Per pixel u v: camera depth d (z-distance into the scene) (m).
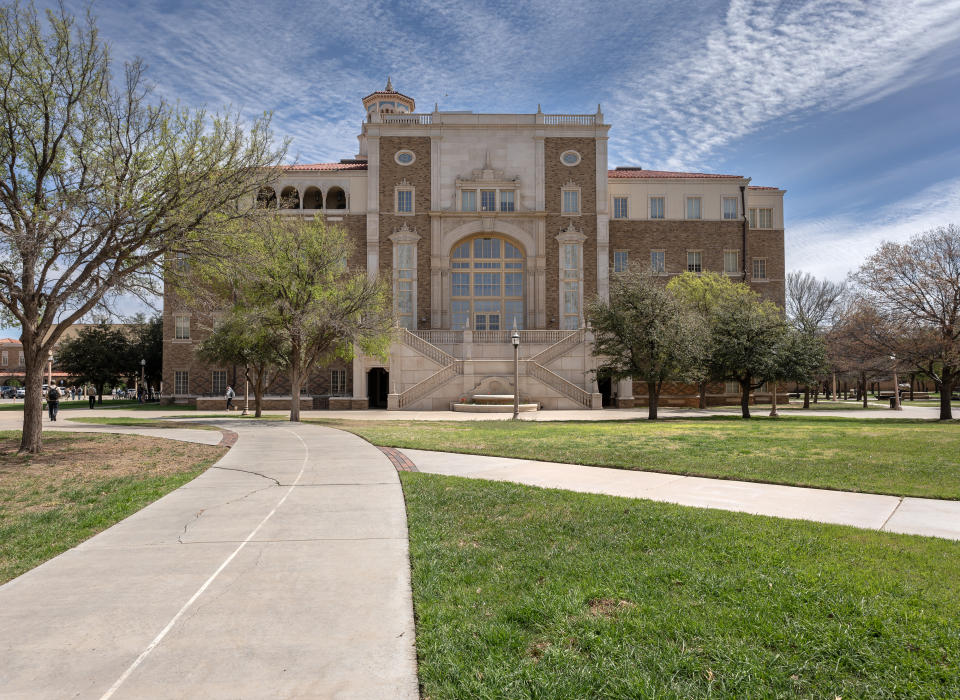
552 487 10.67
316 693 3.77
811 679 3.87
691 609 4.94
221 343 34.22
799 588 5.31
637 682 3.78
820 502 9.38
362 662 4.20
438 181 49.41
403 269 48.94
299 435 21.14
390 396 41.62
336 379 48.94
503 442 17.78
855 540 6.89
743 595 5.20
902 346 30.86
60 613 5.11
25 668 4.13
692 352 30.06
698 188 52.75
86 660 4.24
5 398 85.56
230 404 43.22
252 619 4.95
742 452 14.88
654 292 31.42
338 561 6.53
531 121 49.75
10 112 16.06
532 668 4.00
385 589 5.66
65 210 14.57
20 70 16.03
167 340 50.56
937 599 4.97
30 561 6.68
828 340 39.31
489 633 4.53
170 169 17.25
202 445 18.14
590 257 49.44
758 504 9.24
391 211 49.06
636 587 5.48
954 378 30.89
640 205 52.50
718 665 4.01
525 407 38.81
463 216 49.16
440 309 48.88
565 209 49.75
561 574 5.92
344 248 31.83
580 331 43.53
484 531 7.65
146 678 3.98
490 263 50.91
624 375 31.61
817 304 68.25
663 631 4.54
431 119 49.53
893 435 19.27
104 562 6.55
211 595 5.52
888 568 5.86
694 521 7.84
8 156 16.42
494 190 49.41
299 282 28.36
